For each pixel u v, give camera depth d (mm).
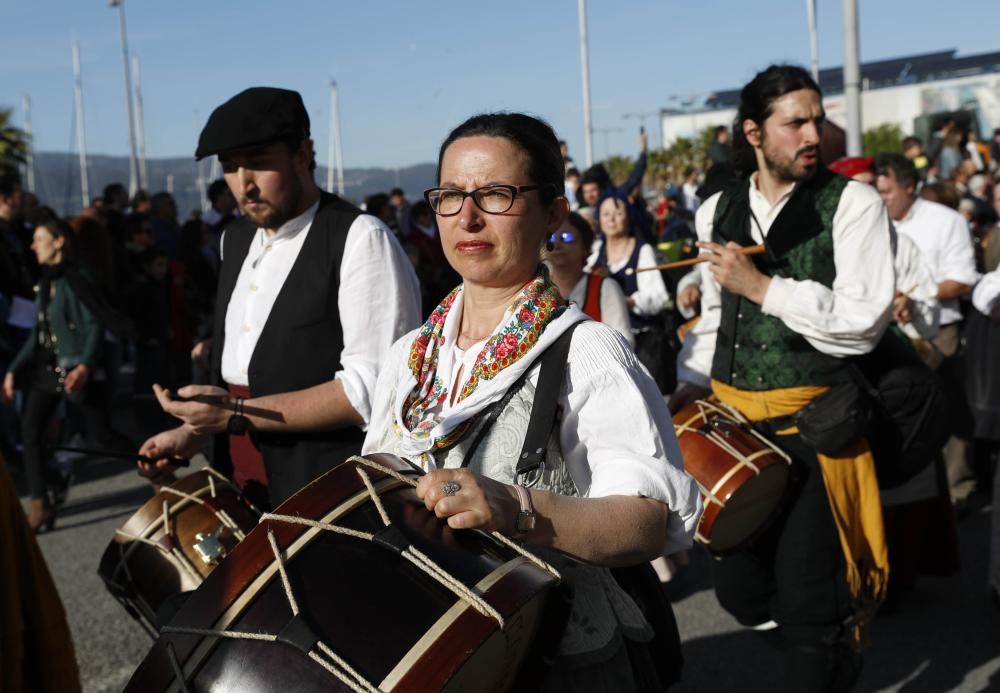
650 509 1552
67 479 5945
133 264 9336
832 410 2799
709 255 2865
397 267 2596
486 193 1666
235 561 1456
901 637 3936
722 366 2998
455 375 1732
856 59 7844
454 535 1472
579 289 3744
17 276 7750
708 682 3619
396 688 1312
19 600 2410
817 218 2852
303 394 2488
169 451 2525
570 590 1580
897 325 4215
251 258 2736
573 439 1641
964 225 5273
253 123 2508
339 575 1410
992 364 5141
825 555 2824
